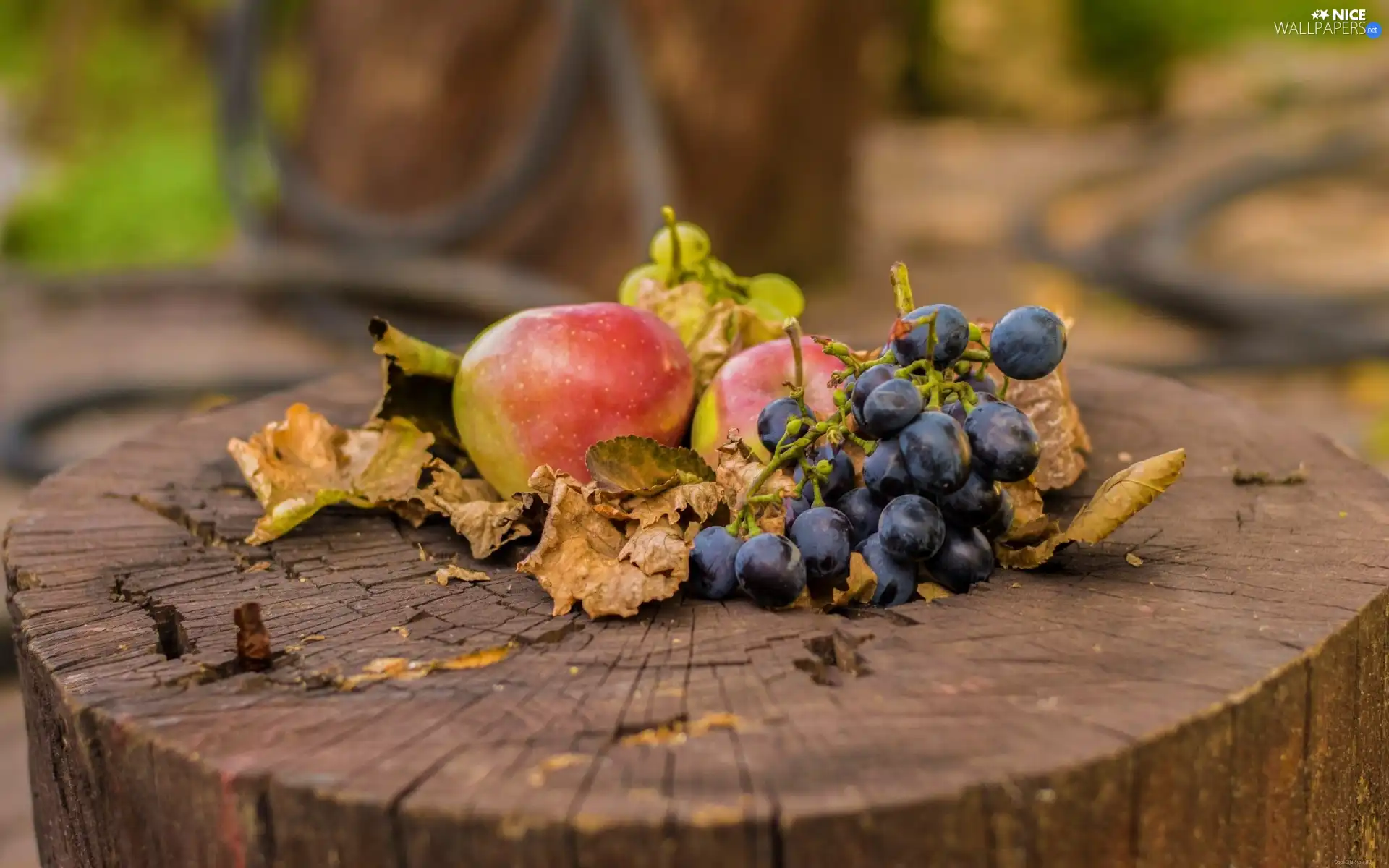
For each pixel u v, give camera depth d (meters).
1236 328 3.31
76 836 1.03
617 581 1.04
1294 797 1.01
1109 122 5.78
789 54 3.35
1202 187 4.32
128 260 3.94
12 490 2.50
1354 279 3.67
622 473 1.06
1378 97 5.68
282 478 1.13
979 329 1.04
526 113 3.24
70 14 4.72
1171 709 0.98
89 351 3.29
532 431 1.10
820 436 1.04
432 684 1.00
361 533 1.12
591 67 3.17
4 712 1.94
